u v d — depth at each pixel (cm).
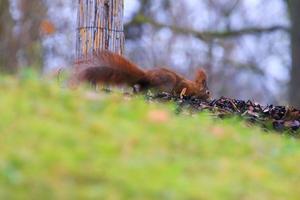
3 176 925
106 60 1653
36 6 3491
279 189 1038
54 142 1032
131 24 3703
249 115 1592
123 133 1109
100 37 1767
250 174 1062
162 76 1745
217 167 1065
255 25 4328
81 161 995
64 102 1191
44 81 1255
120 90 1775
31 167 952
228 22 4353
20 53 3397
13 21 3456
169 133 1150
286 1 4088
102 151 1035
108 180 958
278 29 3856
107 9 1772
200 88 1819
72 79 1566
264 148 1196
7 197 892
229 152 1144
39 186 919
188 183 990
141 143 1092
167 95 1681
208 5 4406
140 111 1226
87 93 1270
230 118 1477
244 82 4425
